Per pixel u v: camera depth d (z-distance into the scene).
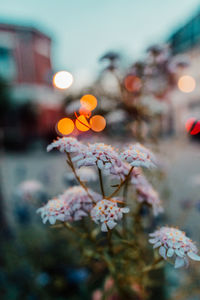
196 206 0.28
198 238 0.40
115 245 0.20
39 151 1.96
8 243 0.42
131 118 0.33
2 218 0.49
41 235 0.42
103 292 0.20
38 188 0.30
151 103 0.33
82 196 0.18
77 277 0.32
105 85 0.37
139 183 0.19
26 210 0.44
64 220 0.17
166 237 0.16
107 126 0.32
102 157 0.16
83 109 0.21
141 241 0.22
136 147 0.17
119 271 0.19
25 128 2.29
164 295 0.28
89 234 0.19
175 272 0.33
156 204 0.20
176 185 0.77
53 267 0.35
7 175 1.04
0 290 0.32
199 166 1.07
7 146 2.01
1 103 2.08
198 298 0.29
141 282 0.19
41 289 0.32
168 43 0.36
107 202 0.16
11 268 0.36
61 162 1.34
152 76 0.35
